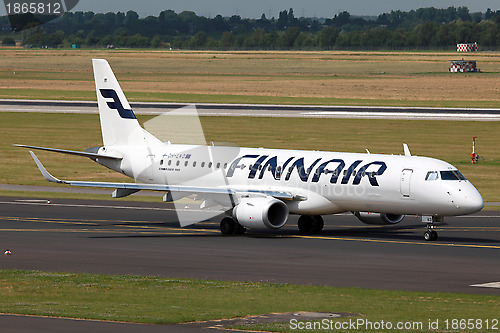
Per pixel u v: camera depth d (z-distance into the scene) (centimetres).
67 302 7631
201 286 8550
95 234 12912
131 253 11031
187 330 6384
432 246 11919
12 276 9088
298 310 7312
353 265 10119
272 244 12050
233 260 10494
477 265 10162
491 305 7588
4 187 19462
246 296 7988
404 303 7669
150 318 6794
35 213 15425
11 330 6256
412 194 12281
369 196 12625
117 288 8400
